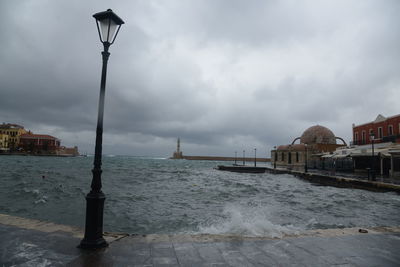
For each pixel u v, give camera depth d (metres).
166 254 4.55
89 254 4.47
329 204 15.60
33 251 4.57
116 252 4.60
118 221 10.89
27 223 6.32
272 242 5.38
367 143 45.25
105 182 29.28
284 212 12.77
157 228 9.79
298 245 5.23
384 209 14.17
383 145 37.25
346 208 14.38
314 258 4.56
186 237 5.57
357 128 49.00
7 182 24.98
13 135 128.00
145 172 51.66
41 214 12.14
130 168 66.62
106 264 4.08
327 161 59.53
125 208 13.71
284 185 30.20
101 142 5.06
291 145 80.12
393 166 31.58
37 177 31.47
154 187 25.36
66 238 5.29
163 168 74.25
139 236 5.59
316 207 14.55
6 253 4.46
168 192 21.27
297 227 9.67
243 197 18.58
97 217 4.82
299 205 15.15
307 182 35.72
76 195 17.91
